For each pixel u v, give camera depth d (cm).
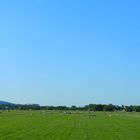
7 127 8162
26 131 7025
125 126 9419
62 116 16588
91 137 5947
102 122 11375
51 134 6391
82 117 15650
